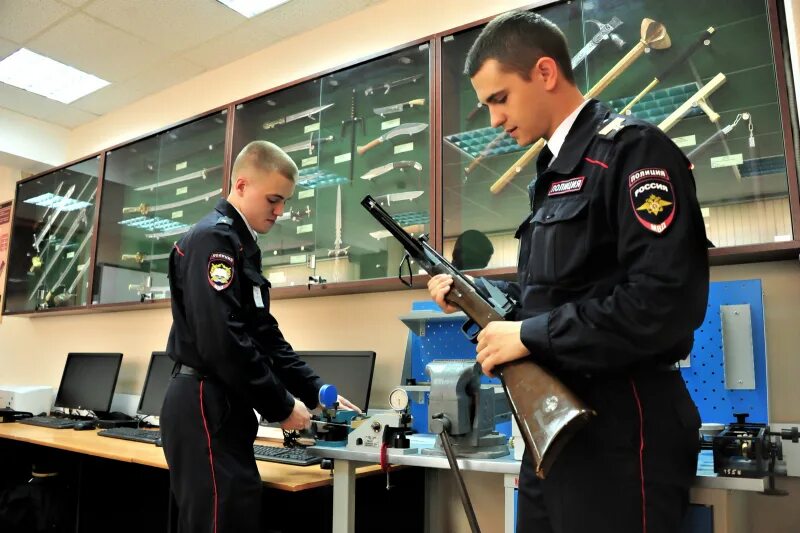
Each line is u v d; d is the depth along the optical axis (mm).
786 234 1699
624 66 2055
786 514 1702
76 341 4047
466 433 1490
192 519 1479
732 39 1885
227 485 1499
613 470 907
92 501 2646
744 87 1846
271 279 2850
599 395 939
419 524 2242
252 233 1807
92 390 3498
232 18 3000
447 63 2355
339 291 2635
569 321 898
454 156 2334
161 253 3371
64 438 2682
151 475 2855
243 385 1535
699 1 1947
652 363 937
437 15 2670
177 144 3359
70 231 3861
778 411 1774
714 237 1838
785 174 1708
